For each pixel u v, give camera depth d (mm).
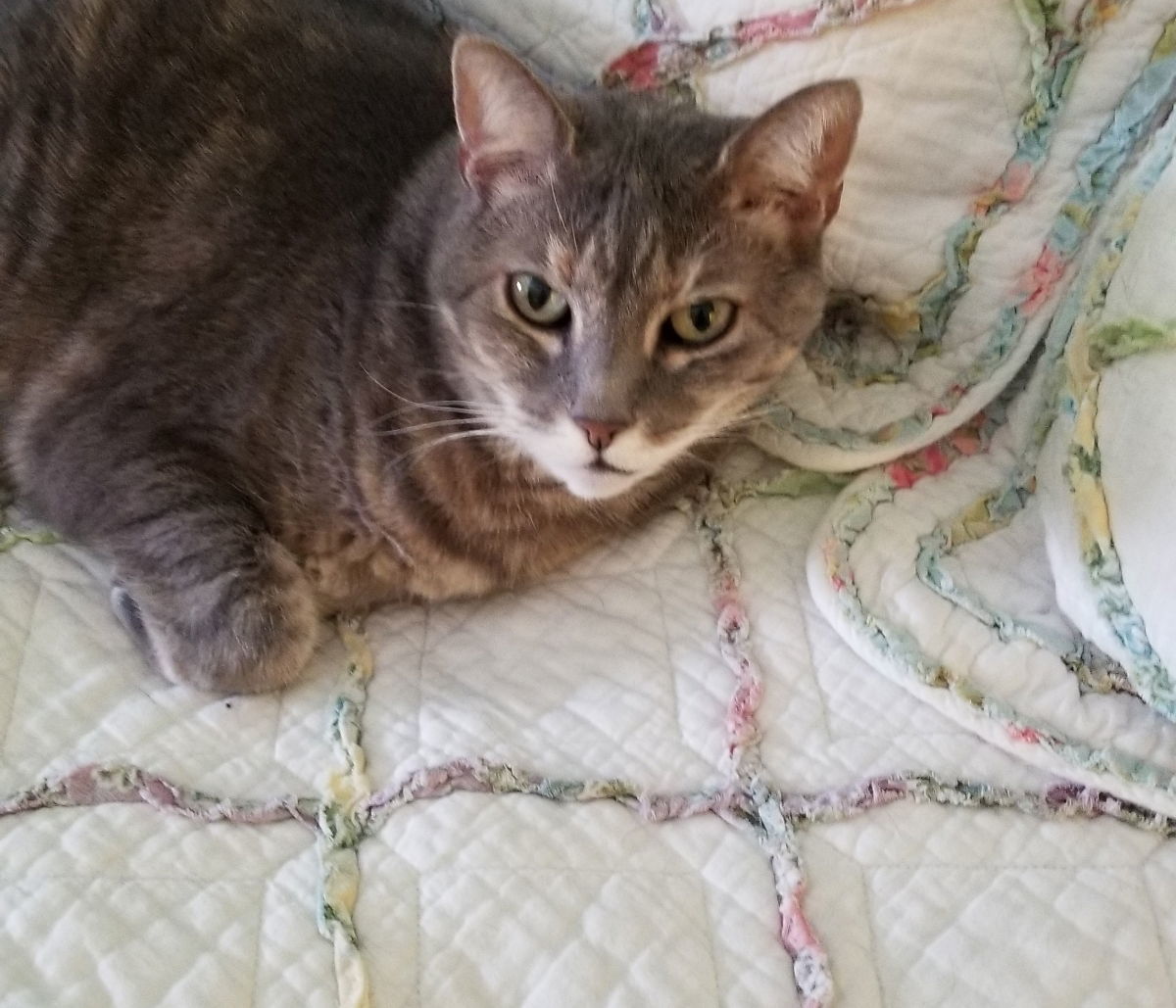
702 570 1067
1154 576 887
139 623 967
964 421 1125
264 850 836
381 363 981
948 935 820
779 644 999
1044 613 1007
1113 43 995
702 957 798
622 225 857
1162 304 908
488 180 918
